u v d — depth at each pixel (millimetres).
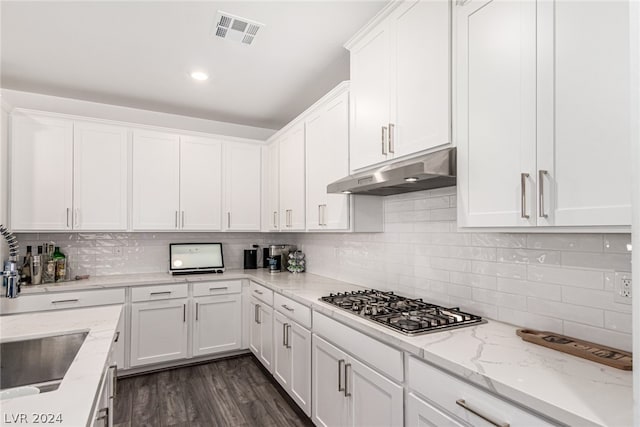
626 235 1244
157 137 3385
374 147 2031
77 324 1739
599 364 1168
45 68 2695
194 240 3844
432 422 1298
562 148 1126
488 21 1380
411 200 2277
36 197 2879
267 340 3033
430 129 1646
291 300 2559
